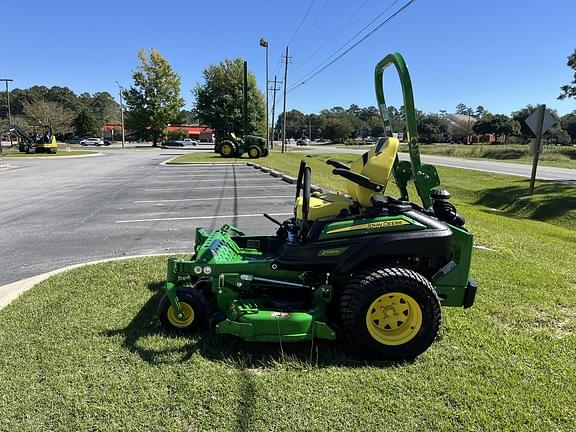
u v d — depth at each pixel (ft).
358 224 11.12
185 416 8.62
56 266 19.12
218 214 31.17
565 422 8.55
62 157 113.50
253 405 8.95
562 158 123.65
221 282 11.81
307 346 11.37
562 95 89.25
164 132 215.10
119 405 8.90
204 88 157.38
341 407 8.91
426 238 10.81
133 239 23.82
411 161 12.27
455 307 13.79
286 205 35.12
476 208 46.73
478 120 336.70
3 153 133.39
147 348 11.13
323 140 392.06
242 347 11.25
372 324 10.71
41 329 12.13
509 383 9.77
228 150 100.68
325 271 11.34
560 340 11.84
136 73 203.51
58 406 8.86
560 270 18.54
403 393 9.40
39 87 430.20
